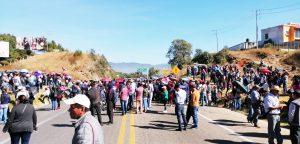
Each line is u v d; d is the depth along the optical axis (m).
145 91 23.28
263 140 13.47
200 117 20.56
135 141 12.99
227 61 72.12
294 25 77.25
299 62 61.50
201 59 75.12
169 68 105.06
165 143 12.68
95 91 16.55
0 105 19.27
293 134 10.14
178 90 15.66
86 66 92.94
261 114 19.48
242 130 15.85
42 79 44.97
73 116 4.94
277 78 29.83
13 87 33.28
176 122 18.41
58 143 12.69
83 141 4.62
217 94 29.77
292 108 10.12
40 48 106.38
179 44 104.56
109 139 13.37
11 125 9.18
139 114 22.05
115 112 23.28
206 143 12.77
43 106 29.56
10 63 89.38
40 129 16.02
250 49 75.19
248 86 29.69
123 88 21.61
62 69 88.56
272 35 79.25
